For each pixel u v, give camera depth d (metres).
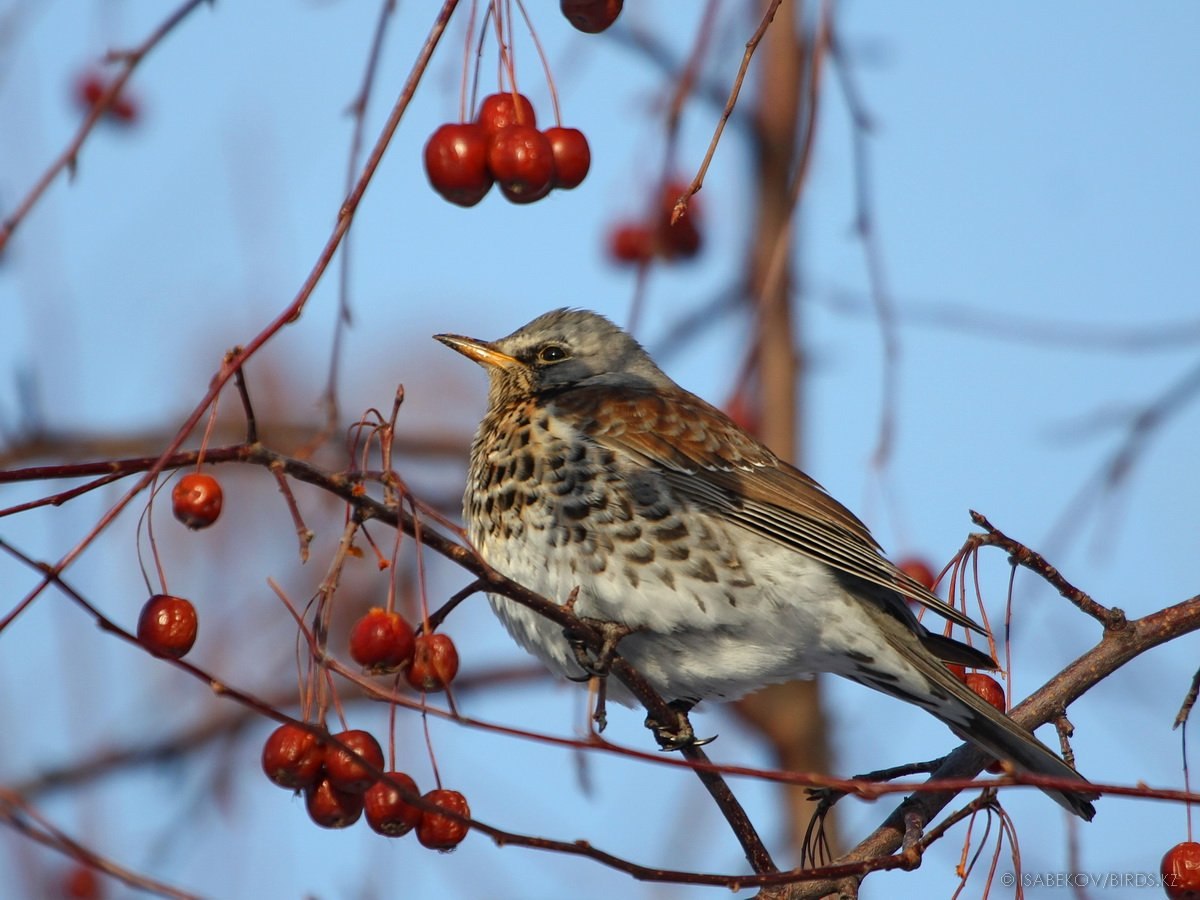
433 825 7.91
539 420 12.09
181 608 7.27
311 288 7.09
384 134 7.23
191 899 6.85
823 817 10.02
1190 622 10.34
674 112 10.58
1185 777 9.09
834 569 11.71
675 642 11.75
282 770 7.77
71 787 14.60
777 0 7.45
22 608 6.58
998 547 10.18
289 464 7.21
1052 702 10.35
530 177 8.42
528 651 12.13
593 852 7.60
